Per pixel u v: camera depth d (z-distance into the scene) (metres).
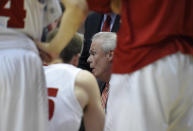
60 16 6.27
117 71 5.60
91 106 6.84
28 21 5.89
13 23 5.87
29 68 5.70
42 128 5.69
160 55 5.32
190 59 5.44
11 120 5.52
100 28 10.85
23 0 5.86
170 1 5.30
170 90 5.32
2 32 5.77
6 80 5.56
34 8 5.91
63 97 6.66
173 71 5.29
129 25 5.48
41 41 6.39
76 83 6.70
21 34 5.88
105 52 7.92
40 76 5.81
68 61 7.18
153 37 5.28
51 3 6.07
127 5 5.54
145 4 5.36
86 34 11.03
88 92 6.73
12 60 5.64
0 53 5.66
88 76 6.79
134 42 5.42
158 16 5.32
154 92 5.31
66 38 5.95
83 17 5.84
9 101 5.53
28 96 5.61
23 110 5.52
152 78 5.32
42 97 5.77
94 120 6.90
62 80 6.77
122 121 5.52
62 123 6.59
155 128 5.36
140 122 5.30
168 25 5.31
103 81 8.31
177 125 5.67
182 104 5.54
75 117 6.62
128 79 5.49
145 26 5.41
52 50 6.04
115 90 5.66
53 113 6.63
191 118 5.64
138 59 5.39
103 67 8.00
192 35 5.46
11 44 5.74
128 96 5.47
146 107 5.35
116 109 5.63
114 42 7.91
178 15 5.34
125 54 5.50
